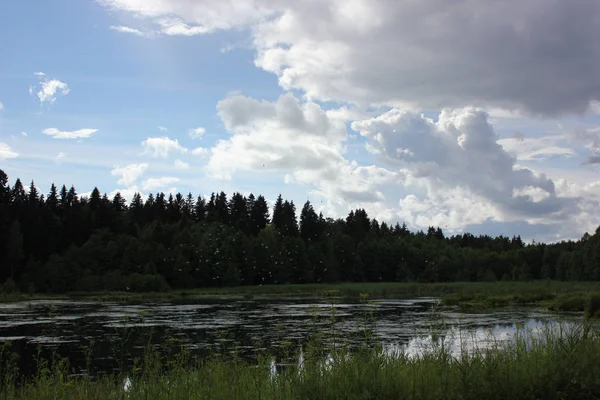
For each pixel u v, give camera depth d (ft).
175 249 351.05
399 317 108.68
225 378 31.73
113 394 30.48
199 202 558.97
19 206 346.33
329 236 492.13
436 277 435.12
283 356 49.21
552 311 121.80
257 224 528.63
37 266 296.30
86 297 248.32
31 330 95.45
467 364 27.02
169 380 30.37
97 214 392.47
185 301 216.33
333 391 24.71
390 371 27.12
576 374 24.77
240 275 383.04
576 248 453.17
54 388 32.68
